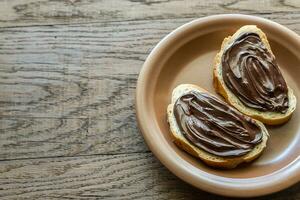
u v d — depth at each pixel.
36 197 0.52
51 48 0.60
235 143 0.51
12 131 0.55
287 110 0.53
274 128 0.54
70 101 0.56
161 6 0.62
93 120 0.56
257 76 0.54
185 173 0.49
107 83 0.57
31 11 0.62
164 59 0.56
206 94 0.54
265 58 0.55
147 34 0.60
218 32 0.58
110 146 0.54
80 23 0.61
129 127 0.55
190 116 0.52
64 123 0.55
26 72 0.58
